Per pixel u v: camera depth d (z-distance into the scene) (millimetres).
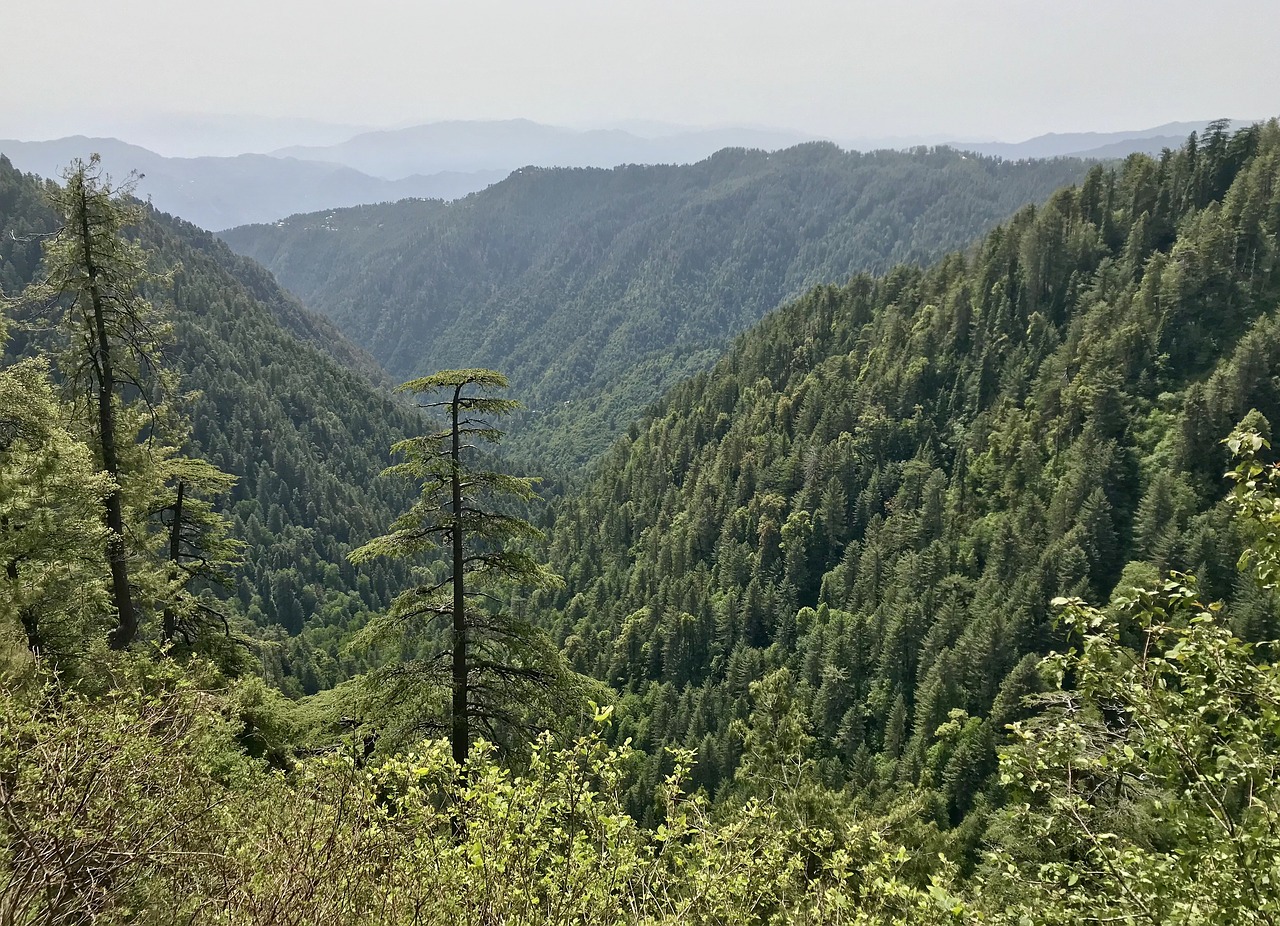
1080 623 7023
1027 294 121312
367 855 6441
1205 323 95438
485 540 15547
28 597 14367
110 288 18406
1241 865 5680
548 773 7645
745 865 7969
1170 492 76812
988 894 7844
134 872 6441
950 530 92625
